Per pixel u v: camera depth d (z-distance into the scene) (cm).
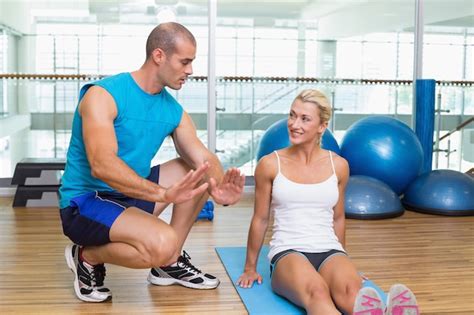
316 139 244
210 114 522
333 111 541
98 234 223
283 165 242
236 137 531
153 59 226
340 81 539
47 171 445
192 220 255
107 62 503
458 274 282
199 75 521
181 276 257
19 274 276
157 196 200
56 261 298
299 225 236
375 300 185
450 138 560
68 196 232
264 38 525
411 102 551
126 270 282
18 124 499
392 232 369
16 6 489
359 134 448
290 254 228
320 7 529
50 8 491
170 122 241
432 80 495
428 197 424
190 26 514
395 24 541
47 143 502
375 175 439
